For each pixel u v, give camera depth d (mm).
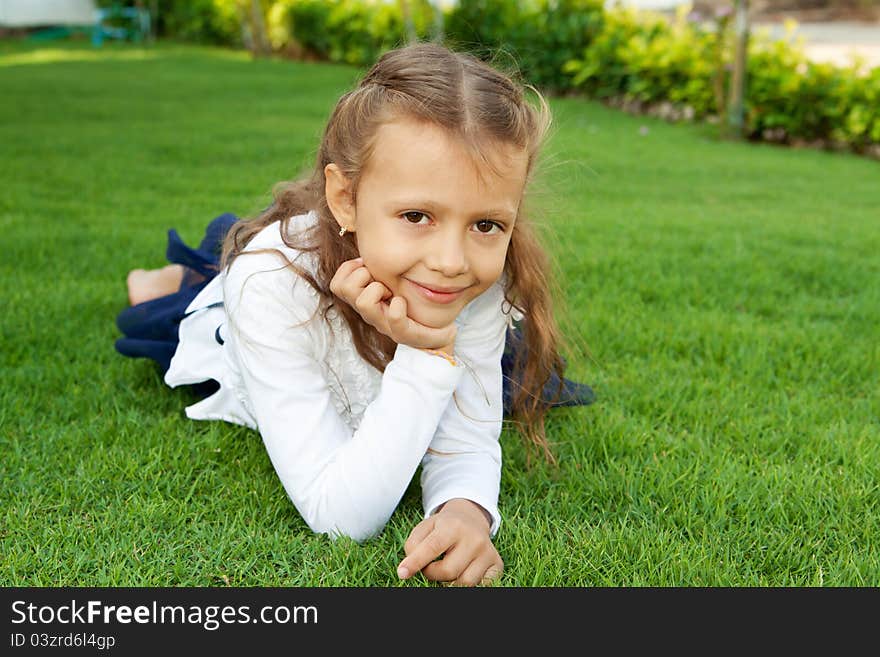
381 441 1726
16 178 5371
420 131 1553
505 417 2410
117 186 5301
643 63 9875
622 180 6359
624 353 2965
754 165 7344
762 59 9156
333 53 14375
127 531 1856
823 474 2158
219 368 2277
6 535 1846
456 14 11500
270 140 7012
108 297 3217
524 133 1602
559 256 3762
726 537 1897
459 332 1972
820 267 4066
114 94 9617
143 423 2322
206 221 4406
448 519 1733
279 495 2002
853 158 8211
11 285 3330
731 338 3061
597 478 2107
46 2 18938
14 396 2445
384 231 1610
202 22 17656
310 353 1896
